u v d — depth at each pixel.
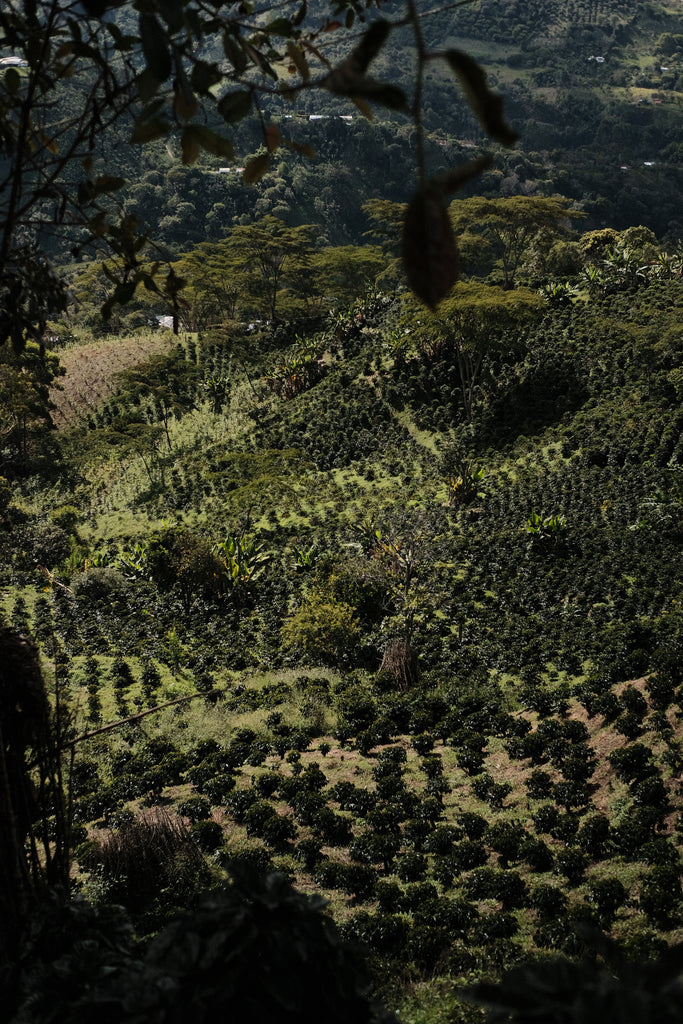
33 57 2.47
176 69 1.83
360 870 15.69
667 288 61.75
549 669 27.88
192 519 51.22
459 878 15.95
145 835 15.66
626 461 44.47
